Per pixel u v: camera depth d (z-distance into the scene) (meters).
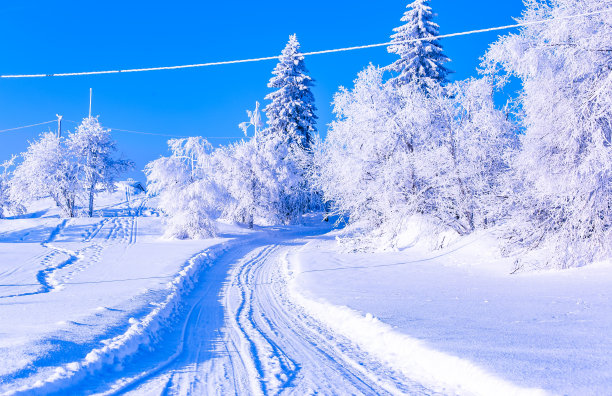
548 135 13.66
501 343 6.23
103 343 6.54
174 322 9.98
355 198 25.92
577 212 13.30
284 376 5.76
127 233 38.97
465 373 5.23
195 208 35.50
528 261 14.55
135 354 6.70
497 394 4.59
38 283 16.12
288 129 51.28
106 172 52.62
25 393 4.20
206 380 5.55
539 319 7.84
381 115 24.58
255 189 42.69
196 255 24.16
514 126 20.56
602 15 13.06
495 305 9.55
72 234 37.94
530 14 14.69
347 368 6.20
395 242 24.42
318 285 14.65
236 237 36.16
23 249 28.80
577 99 13.27
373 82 25.53
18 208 58.56
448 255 19.20
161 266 20.08
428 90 23.47
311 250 27.66
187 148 37.22
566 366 4.98
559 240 13.77
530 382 4.54
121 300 11.23
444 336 6.90
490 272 14.91
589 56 13.07
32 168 47.38
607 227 13.62
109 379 5.34
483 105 21.06
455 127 21.55
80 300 11.29
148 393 4.93
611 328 6.82
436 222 22.17
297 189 47.12
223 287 16.47
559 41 13.89
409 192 23.92
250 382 5.48
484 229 20.28
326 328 9.29
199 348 7.50
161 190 37.38
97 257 24.72
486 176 20.62
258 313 11.30
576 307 8.73
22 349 5.57
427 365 5.91
